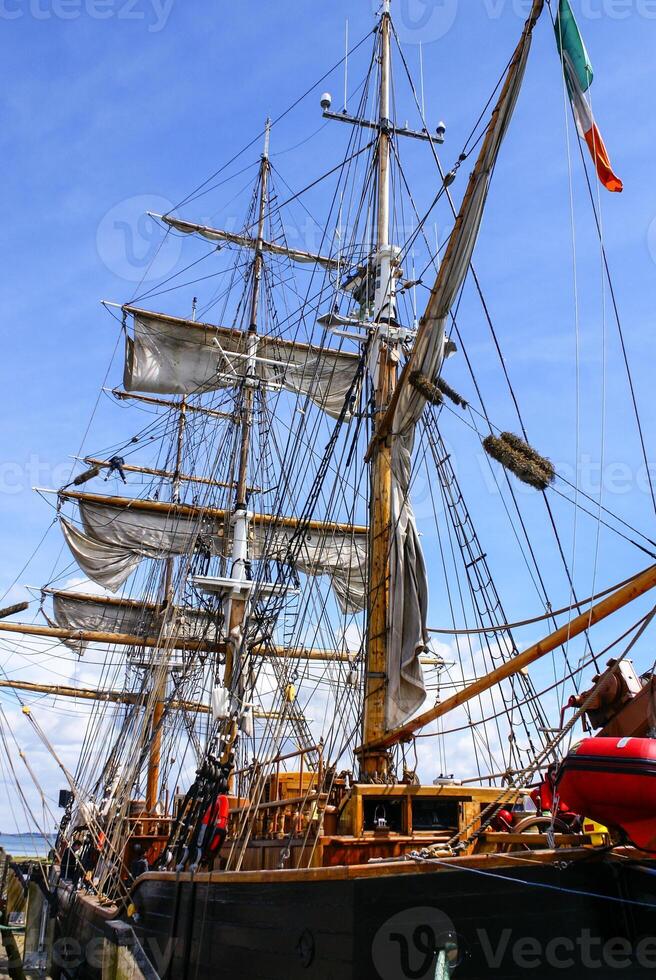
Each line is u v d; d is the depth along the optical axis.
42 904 20.42
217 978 11.73
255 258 35.34
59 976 18.77
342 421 17.52
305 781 14.99
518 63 12.68
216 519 34.00
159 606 36.88
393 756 14.47
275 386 32.47
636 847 7.50
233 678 20.11
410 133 23.11
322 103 20.67
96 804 25.77
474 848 9.35
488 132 13.25
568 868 8.03
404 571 14.55
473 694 11.33
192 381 36.34
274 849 12.77
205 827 13.51
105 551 38.44
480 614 16.08
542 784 9.77
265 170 36.81
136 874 20.41
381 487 15.38
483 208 13.71
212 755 15.54
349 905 9.14
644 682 8.79
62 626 39.38
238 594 29.83
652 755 7.20
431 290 14.46
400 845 11.10
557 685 9.76
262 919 10.80
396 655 14.02
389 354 17.22
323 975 9.36
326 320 19.83
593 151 11.15
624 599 9.54
